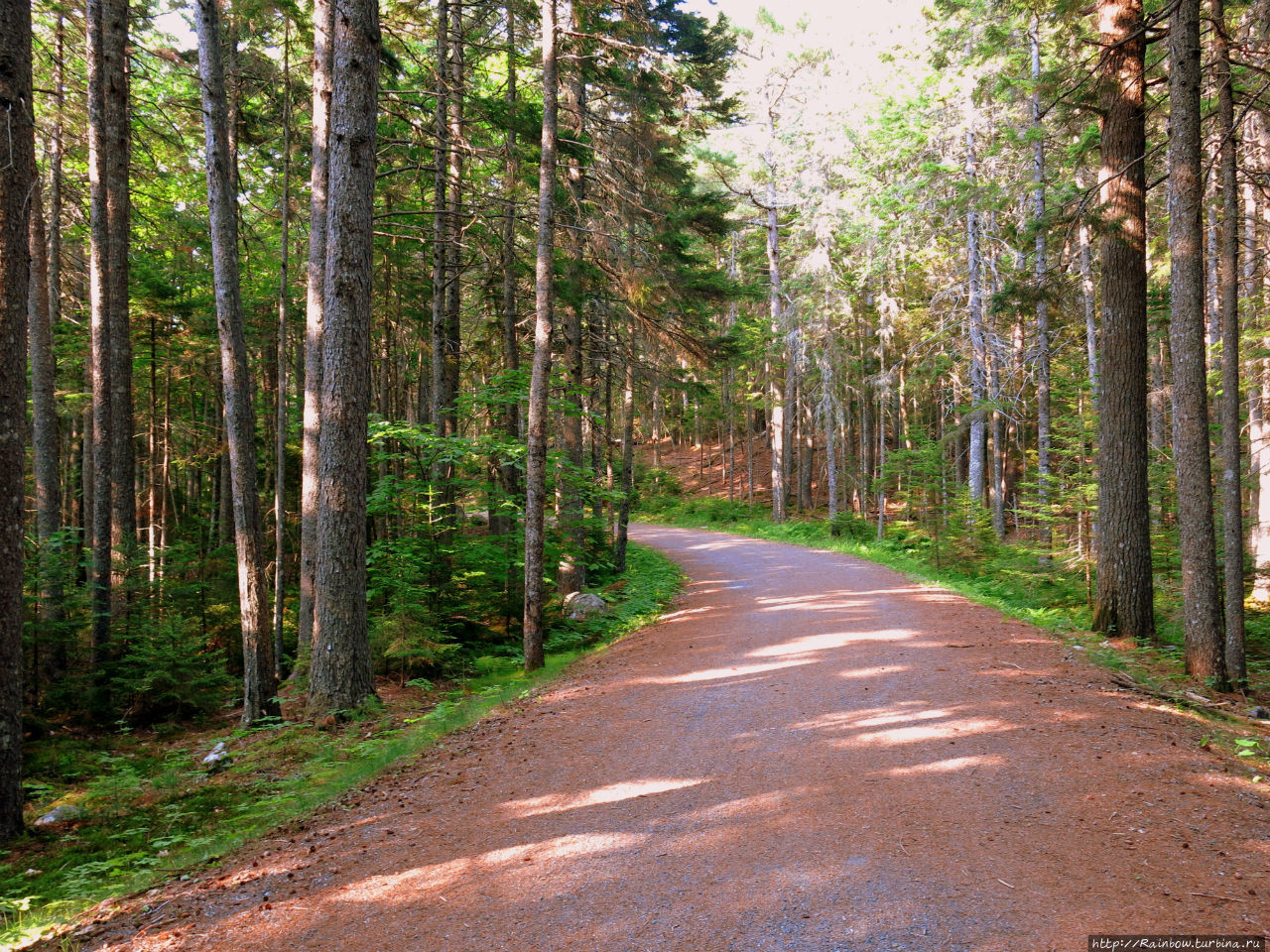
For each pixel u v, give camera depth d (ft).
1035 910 12.23
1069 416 52.19
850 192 115.85
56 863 19.19
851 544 92.32
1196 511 29.07
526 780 20.40
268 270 77.82
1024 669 28.53
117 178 45.96
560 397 59.36
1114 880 13.03
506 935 12.55
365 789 21.16
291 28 55.31
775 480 127.65
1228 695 26.99
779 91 126.93
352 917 13.51
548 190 39.50
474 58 60.54
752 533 119.24
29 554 42.34
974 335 85.56
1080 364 78.38
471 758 23.00
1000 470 87.66
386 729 29.53
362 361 33.09
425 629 40.40
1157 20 30.86
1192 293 29.07
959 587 55.36
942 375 104.32
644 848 15.62
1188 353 29.19
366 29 32.32
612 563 76.23
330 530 32.73
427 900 13.97
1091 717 22.22
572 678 33.86
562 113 51.55
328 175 35.76
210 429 82.69
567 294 54.80
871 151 114.11
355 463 33.14
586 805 18.28
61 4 48.70
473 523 74.49
